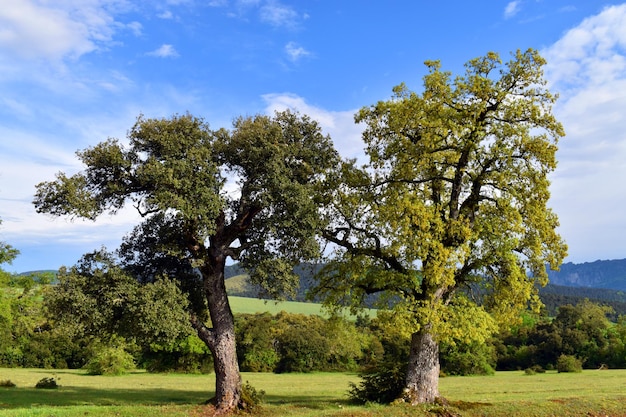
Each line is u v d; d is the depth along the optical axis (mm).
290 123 20312
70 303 17906
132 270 19875
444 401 19328
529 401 20203
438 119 19344
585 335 70688
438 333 18172
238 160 19547
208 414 17969
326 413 16922
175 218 18453
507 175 19266
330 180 21375
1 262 37188
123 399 25547
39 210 18000
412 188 21172
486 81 19047
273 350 64625
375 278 20000
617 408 19172
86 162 18297
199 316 21359
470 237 18625
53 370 55094
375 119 21297
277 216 18578
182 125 18719
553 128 19297
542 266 19875
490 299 20312
